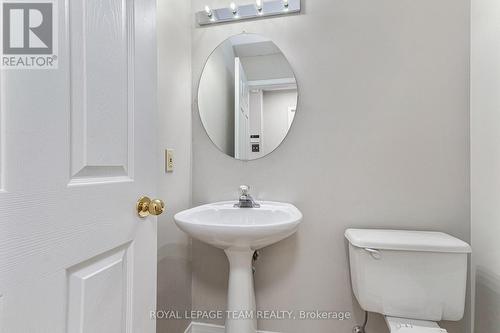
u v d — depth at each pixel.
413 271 1.07
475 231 1.17
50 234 0.49
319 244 1.38
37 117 0.47
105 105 0.62
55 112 0.50
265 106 1.46
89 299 0.57
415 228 1.28
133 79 0.72
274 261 1.42
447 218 1.24
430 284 1.05
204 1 1.54
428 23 1.27
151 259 0.80
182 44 1.45
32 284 0.45
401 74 1.30
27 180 0.45
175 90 1.38
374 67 1.33
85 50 0.57
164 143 1.28
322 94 1.39
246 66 1.48
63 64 0.52
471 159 1.21
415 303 1.07
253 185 1.47
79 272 0.55
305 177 1.40
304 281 1.39
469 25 1.23
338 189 1.36
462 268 1.03
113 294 0.65
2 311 0.41
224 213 1.34
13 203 0.43
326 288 1.37
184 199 1.47
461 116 1.23
